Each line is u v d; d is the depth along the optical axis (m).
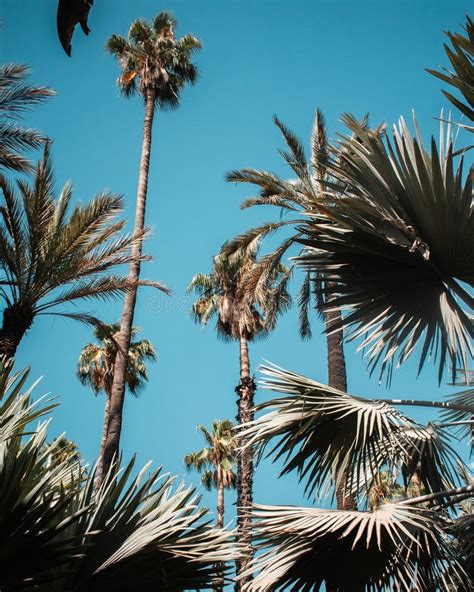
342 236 5.54
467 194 4.78
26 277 9.80
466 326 5.07
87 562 3.55
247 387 19.66
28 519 3.12
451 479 6.82
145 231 11.09
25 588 3.32
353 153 5.36
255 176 15.61
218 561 3.68
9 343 9.31
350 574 5.82
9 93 11.62
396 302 5.60
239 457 6.82
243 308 21.80
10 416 3.68
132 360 30.39
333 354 12.09
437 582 5.77
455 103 4.64
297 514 5.94
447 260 5.27
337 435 6.27
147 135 19.36
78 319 10.67
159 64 21.31
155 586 3.61
